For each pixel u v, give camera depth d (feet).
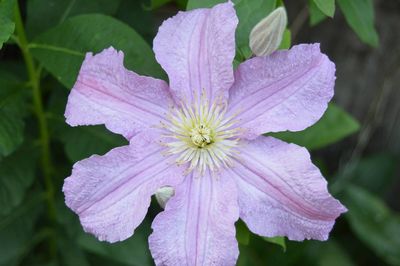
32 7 1.67
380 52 2.30
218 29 1.40
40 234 1.97
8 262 1.89
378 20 2.26
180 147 1.47
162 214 1.43
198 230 1.44
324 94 1.41
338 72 2.35
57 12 1.68
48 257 2.04
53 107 1.76
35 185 1.90
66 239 1.96
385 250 2.34
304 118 1.42
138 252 1.83
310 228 1.42
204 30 1.42
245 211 1.45
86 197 1.41
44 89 1.87
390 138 2.48
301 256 2.31
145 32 1.82
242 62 1.44
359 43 2.28
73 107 1.40
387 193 2.67
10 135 1.57
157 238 1.43
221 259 1.43
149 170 1.45
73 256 1.97
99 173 1.41
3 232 1.84
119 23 1.54
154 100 1.45
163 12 2.07
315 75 1.40
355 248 2.52
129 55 1.52
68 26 1.55
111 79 1.41
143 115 1.45
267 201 1.44
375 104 2.39
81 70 1.39
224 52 1.41
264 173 1.44
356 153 2.51
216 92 1.45
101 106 1.42
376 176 2.46
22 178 1.77
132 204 1.43
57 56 1.57
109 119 1.42
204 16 1.41
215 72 1.43
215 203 1.45
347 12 1.65
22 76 1.85
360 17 1.67
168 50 1.43
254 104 1.45
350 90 2.38
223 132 1.46
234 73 1.44
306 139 1.68
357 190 2.38
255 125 1.45
